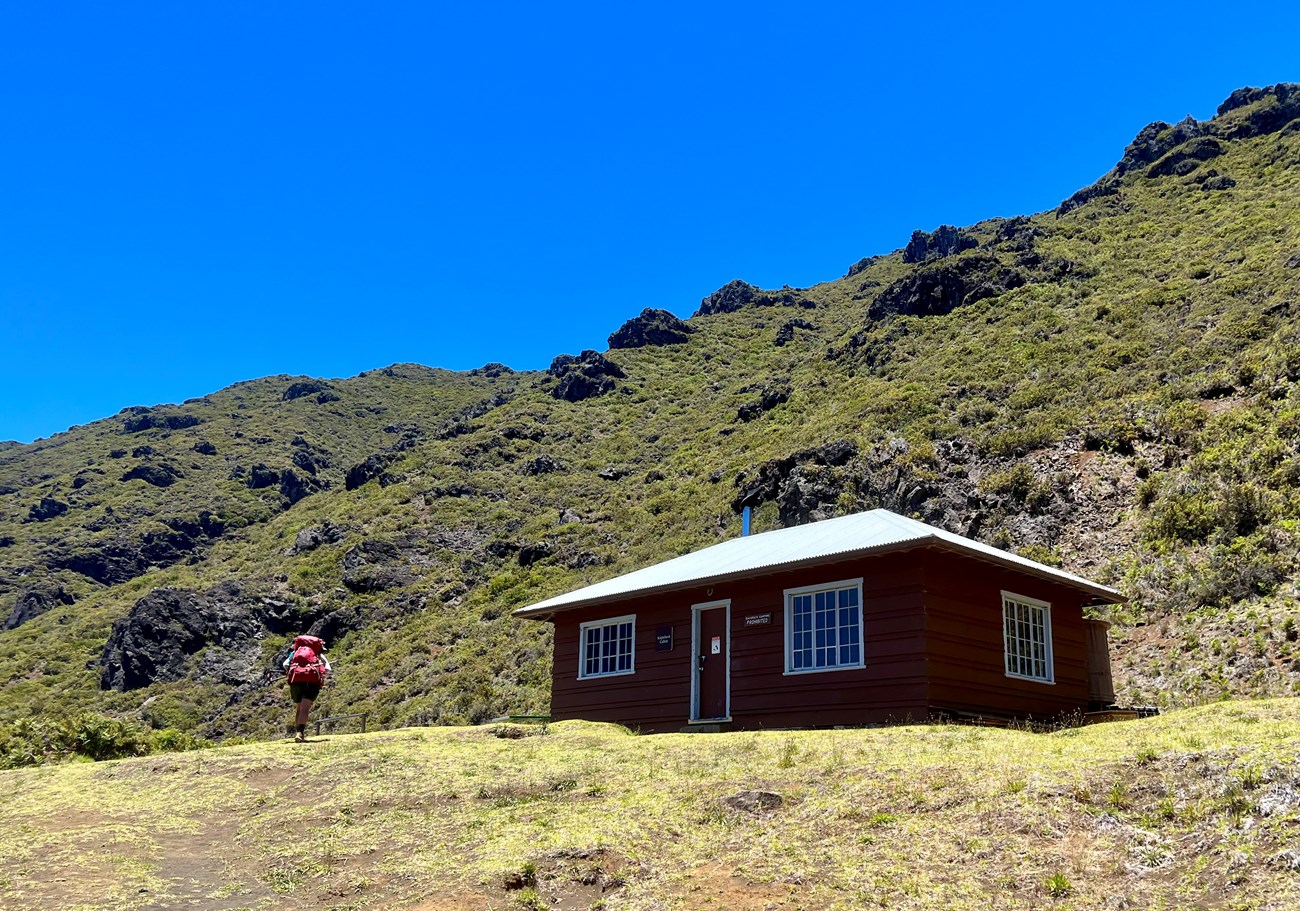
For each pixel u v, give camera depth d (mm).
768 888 8109
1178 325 43406
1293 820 7434
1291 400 30922
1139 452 32719
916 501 35188
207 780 13398
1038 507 32250
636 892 8398
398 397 142750
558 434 73938
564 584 45562
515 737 15508
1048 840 8141
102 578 80812
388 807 11539
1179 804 8227
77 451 121812
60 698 49656
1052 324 49688
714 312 112375
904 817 9062
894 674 15719
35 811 12617
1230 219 58469
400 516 61469
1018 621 17469
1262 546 24516
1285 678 19094
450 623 45000
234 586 54594
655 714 18922
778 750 12289
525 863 8984
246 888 9523
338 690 42094
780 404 61000
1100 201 74188
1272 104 79188
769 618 17578
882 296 66062
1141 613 24812
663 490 55844
